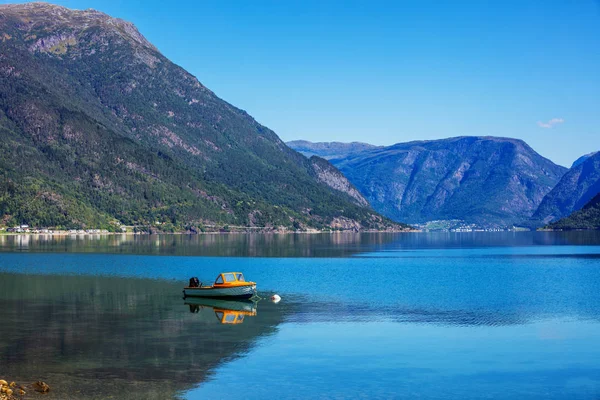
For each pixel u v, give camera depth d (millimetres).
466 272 157500
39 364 59344
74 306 94375
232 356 63000
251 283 103188
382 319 84375
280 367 59094
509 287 121875
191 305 96250
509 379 55906
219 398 50031
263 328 77562
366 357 63031
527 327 78750
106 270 156625
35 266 168000
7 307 93062
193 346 67375
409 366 59781
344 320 83500
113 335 72500
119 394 50625
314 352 65062
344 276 145125
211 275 144750
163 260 196625
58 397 49750
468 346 68125
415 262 196500
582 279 138750
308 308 94125
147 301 100250
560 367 59844
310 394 51406
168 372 57000
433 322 82188
